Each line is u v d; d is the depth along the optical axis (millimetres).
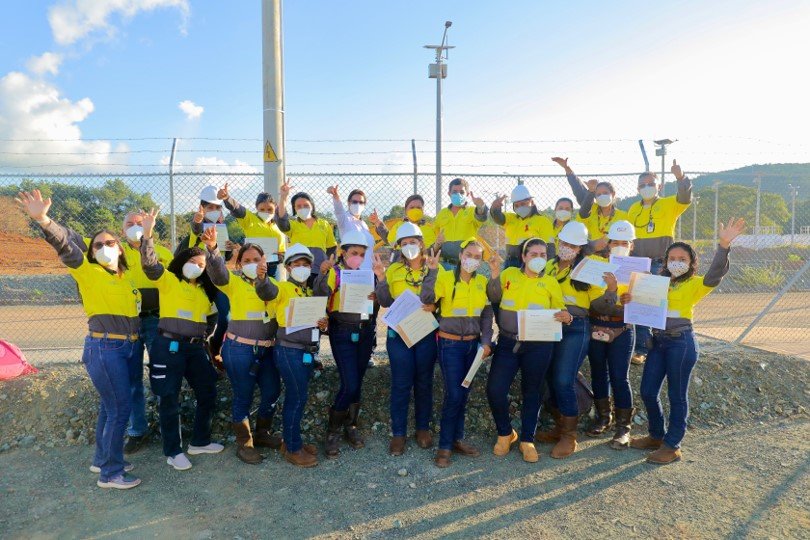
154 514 3941
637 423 5723
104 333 4160
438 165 8828
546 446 5258
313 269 6277
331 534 3674
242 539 3611
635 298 4770
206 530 3727
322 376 5934
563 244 5012
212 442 5145
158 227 8898
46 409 5445
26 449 5059
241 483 4441
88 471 4641
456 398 4781
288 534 3676
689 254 4660
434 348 4957
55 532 3709
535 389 4891
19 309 12258
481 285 4867
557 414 5320
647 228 6324
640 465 4758
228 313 5758
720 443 5242
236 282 4680
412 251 4758
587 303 5078
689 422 5754
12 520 3863
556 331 4625
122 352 4230
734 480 4422
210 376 4867
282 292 4617
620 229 5145
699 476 4508
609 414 5492
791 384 6383
